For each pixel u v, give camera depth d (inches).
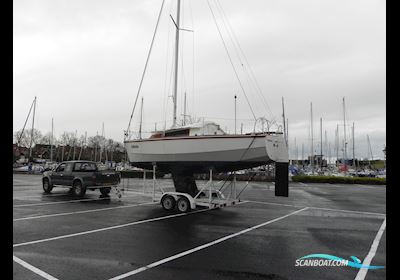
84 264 203.2
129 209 437.7
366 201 583.8
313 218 389.4
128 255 223.0
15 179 1045.8
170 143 434.0
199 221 355.3
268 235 291.0
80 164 593.0
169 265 203.0
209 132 444.8
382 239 281.9
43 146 2925.7
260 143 382.6
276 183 431.8
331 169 2373.3
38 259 212.4
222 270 195.5
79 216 375.2
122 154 2824.8
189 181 451.2
